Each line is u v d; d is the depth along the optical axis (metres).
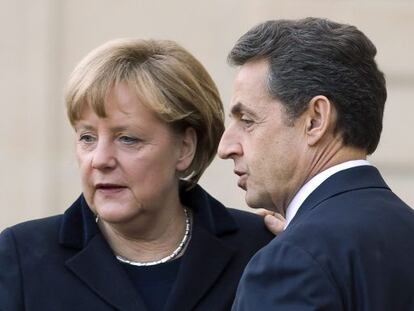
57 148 20.70
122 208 10.85
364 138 9.84
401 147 20.33
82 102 10.76
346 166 9.77
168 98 10.93
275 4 20.31
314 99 9.69
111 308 10.96
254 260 9.32
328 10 20.28
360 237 9.23
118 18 20.56
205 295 11.33
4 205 20.73
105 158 10.73
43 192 20.70
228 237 11.80
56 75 20.66
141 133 10.82
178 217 11.47
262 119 9.87
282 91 9.76
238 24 20.42
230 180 20.25
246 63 10.05
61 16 20.62
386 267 9.22
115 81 10.76
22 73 20.66
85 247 11.16
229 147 10.19
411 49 20.30
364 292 9.03
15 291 10.91
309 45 9.77
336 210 9.48
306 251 9.11
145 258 11.34
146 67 10.93
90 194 10.95
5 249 11.10
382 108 10.03
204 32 20.47
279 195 9.93
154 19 20.55
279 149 9.81
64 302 10.92
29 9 20.64
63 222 11.29
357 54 9.82
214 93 11.43
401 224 9.52
